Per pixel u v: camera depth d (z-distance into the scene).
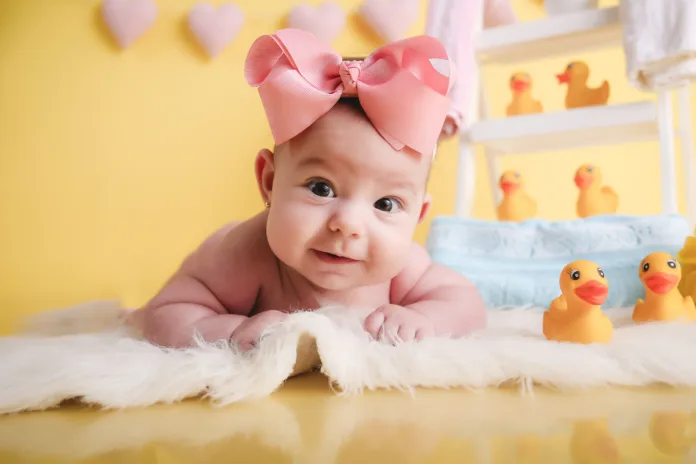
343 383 0.59
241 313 0.90
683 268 1.08
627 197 2.21
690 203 1.55
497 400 0.58
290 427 0.48
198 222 2.03
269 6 2.03
